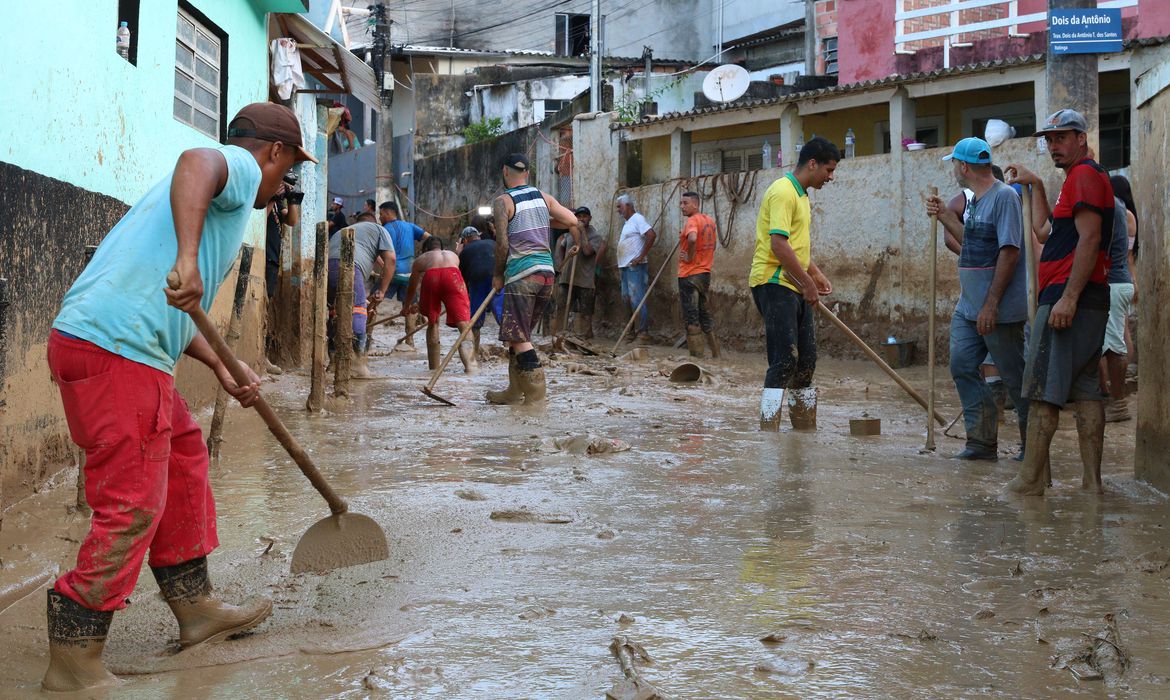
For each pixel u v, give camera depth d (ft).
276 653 10.05
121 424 9.25
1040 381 17.65
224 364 9.97
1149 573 12.72
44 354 16.85
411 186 106.83
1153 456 18.44
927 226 43.62
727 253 52.29
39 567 12.80
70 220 18.02
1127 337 26.58
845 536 14.61
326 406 27.91
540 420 26.61
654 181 61.26
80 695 9.06
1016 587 12.14
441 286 38.24
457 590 11.98
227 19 30.63
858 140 57.31
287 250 37.91
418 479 18.44
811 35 83.76
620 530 14.90
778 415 25.25
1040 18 54.54
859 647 10.11
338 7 49.62
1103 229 17.53
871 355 23.43
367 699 8.89
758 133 62.18
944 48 59.77
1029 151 41.01
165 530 10.15
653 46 125.80
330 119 42.70
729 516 15.84
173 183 9.21
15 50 15.65
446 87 106.42
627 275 54.34
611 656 9.86
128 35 22.03
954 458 21.50
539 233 29.84
